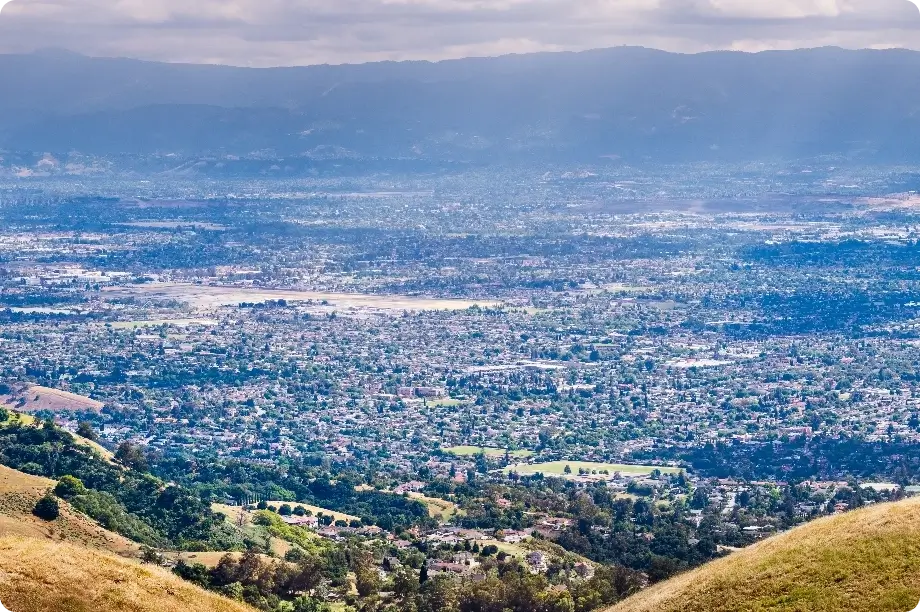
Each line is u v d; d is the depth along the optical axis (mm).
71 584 92375
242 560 181875
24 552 94812
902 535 91500
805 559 93000
